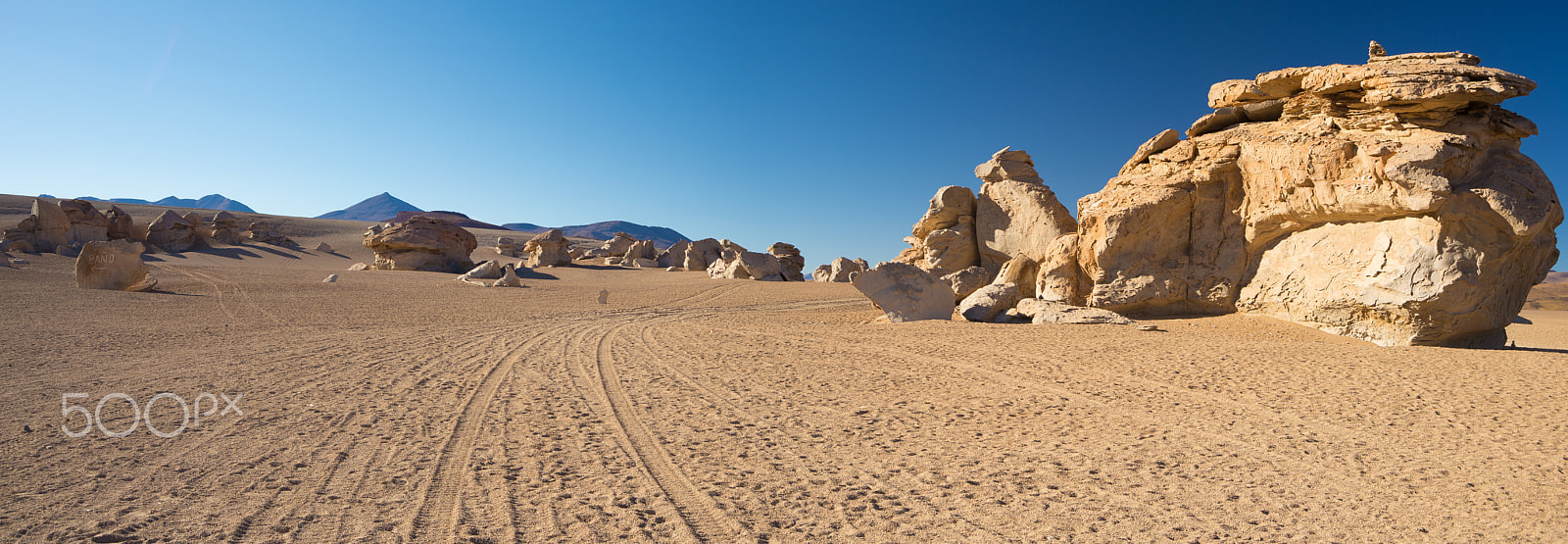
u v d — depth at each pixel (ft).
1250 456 22.39
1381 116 55.11
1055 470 21.15
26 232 148.77
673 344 50.39
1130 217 67.26
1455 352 42.50
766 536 16.19
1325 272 57.93
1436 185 48.85
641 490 19.01
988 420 27.22
